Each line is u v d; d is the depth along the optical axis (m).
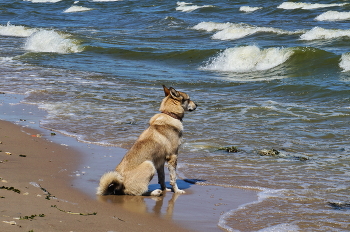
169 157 6.91
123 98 14.95
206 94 16.25
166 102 7.14
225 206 6.20
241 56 23.12
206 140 10.20
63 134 10.30
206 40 31.84
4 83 17.12
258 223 5.54
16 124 10.95
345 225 5.55
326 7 43.75
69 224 4.80
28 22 45.81
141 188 6.52
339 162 8.61
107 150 9.06
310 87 16.45
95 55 26.73
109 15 50.91
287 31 31.31
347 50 23.92
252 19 40.72
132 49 27.75
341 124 11.59
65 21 47.12
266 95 15.99
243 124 11.76
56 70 20.95
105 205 5.91
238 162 8.60
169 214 5.77
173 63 24.39
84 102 14.16
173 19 41.84
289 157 8.95
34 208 5.20
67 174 7.25
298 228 5.42
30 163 7.68
